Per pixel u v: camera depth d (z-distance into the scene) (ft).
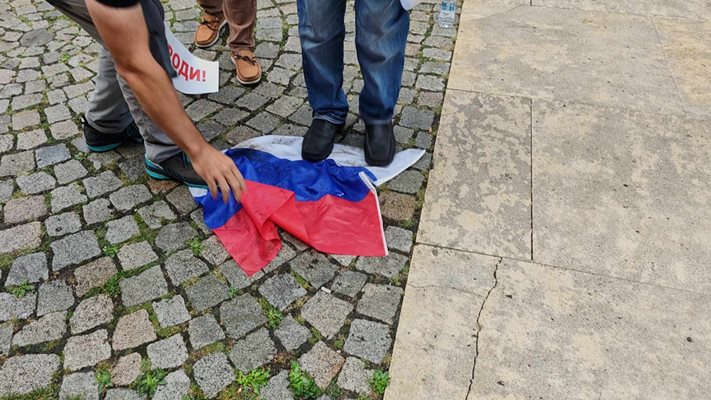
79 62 10.04
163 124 5.08
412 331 6.16
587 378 5.81
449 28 11.15
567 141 8.68
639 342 6.13
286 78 9.95
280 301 6.44
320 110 8.27
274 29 11.18
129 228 7.21
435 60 10.30
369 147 8.09
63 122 8.77
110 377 5.72
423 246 7.07
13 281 6.56
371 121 8.13
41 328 6.12
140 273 6.69
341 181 7.80
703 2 12.19
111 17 4.43
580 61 10.41
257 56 10.44
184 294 6.48
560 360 5.95
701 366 5.93
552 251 7.05
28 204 7.47
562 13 11.73
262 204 7.29
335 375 5.79
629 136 8.80
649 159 8.39
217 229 7.18
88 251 6.91
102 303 6.37
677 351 6.06
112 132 7.97
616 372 5.87
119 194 7.65
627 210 7.59
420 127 8.88
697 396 5.69
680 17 11.69
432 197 7.70
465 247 7.07
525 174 8.10
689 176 8.13
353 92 9.64
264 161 8.05
